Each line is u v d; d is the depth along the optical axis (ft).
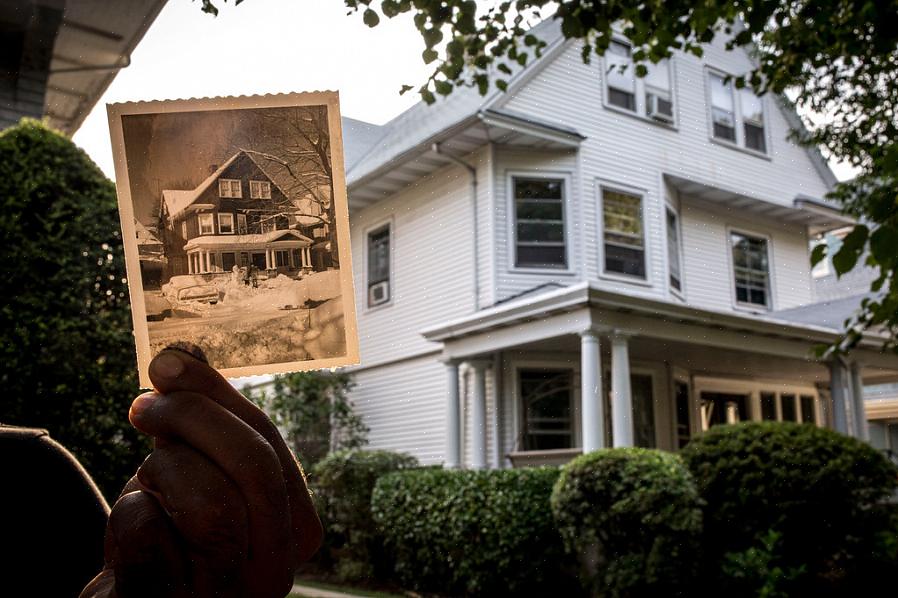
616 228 40.57
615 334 29.96
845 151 21.15
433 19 11.20
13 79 14.43
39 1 11.60
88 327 15.39
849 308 41.45
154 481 1.70
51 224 15.47
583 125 40.73
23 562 2.79
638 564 22.49
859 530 23.79
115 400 15.34
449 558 27.25
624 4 12.91
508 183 38.91
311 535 1.95
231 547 1.67
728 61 48.62
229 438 1.70
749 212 48.83
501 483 26.21
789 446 24.53
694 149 45.47
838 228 51.90
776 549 23.50
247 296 1.93
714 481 24.93
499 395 36.83
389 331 43.88
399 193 44.19
